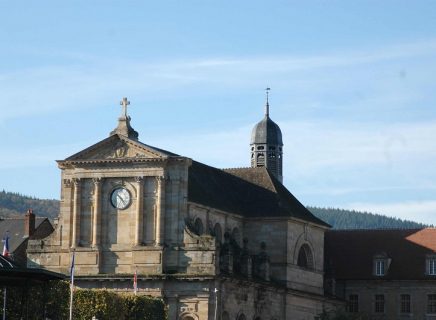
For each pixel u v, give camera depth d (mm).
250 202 143875
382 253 156875
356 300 156375
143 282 125500
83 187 129125
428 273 155125
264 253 138125
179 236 126250
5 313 97812
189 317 124500
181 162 126875
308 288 145625
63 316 110312
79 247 128250
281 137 172000
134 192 127625
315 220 148250
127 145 127812
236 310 129000
